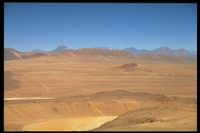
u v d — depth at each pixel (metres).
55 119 44.66
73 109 52.34
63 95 80.81
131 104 57.84
